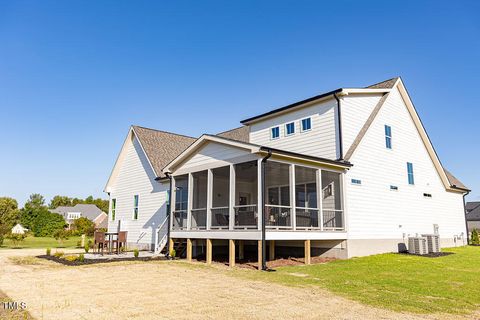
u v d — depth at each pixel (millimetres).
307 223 14906
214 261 14664
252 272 11102
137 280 9602
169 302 6879
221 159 14164
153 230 20219
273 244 14625
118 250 18125
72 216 77500
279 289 8219
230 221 13148
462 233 23578
